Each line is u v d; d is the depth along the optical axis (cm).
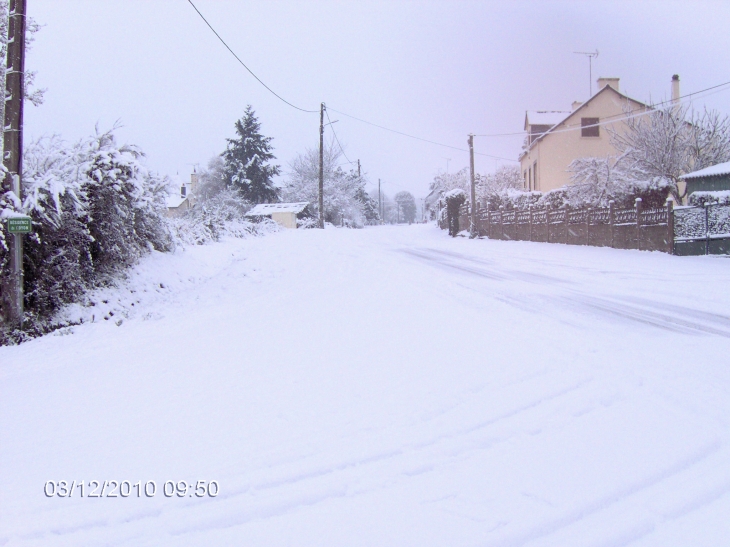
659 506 293
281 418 434
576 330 708
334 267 1383
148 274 1197
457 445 373
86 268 1022
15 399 534
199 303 1066
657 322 759
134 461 369
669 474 326
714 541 263
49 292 923
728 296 955
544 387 486
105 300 1021
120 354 705
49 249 943
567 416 419
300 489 321
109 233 1076
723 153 2214
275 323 817
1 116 1159
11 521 300
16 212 846
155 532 286
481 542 264
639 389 475
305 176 5475
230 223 2359
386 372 543
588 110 3381
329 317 829
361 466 347
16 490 337
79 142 1088
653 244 1692
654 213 1689
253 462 358
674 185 2153
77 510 310
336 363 584
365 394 482
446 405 449
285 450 374
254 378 546
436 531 274
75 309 952
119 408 482
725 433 381
